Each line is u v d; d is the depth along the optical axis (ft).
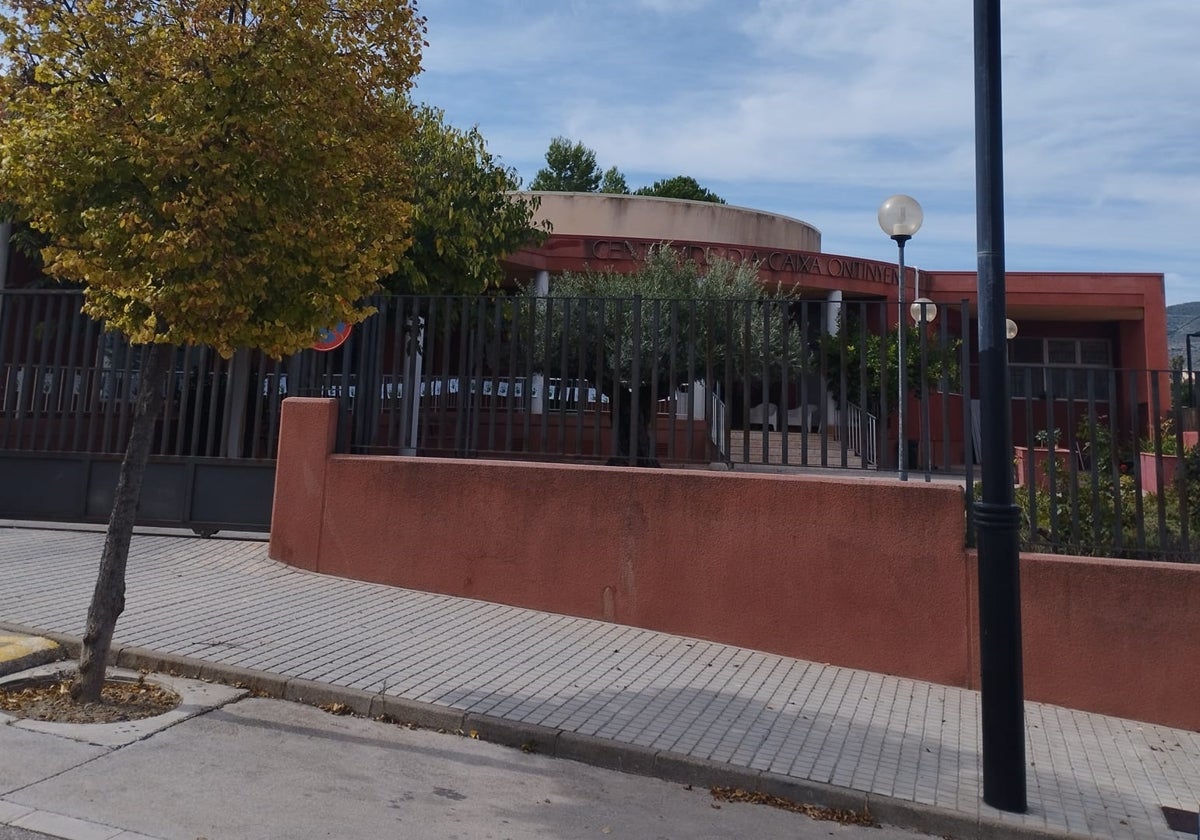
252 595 25.11
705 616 24.40
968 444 23.71
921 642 22.75
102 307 16.34
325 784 14.73
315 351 30.17
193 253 14.76
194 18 15.62
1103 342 75.41
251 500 31.12
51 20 15.30
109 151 15.03
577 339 30.27
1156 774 18.08
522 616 25.16
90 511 31.71
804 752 17.48
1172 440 25.03
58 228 15.71
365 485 27.58
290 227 15.62
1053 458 23.77
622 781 16.28
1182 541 22.57
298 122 15.83
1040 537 24.52
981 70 17.20
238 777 14.64
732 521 24.38
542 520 25.88
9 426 32.58
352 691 18.34
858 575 23.31
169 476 31.48
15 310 33.65
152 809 13.21
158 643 20.25
